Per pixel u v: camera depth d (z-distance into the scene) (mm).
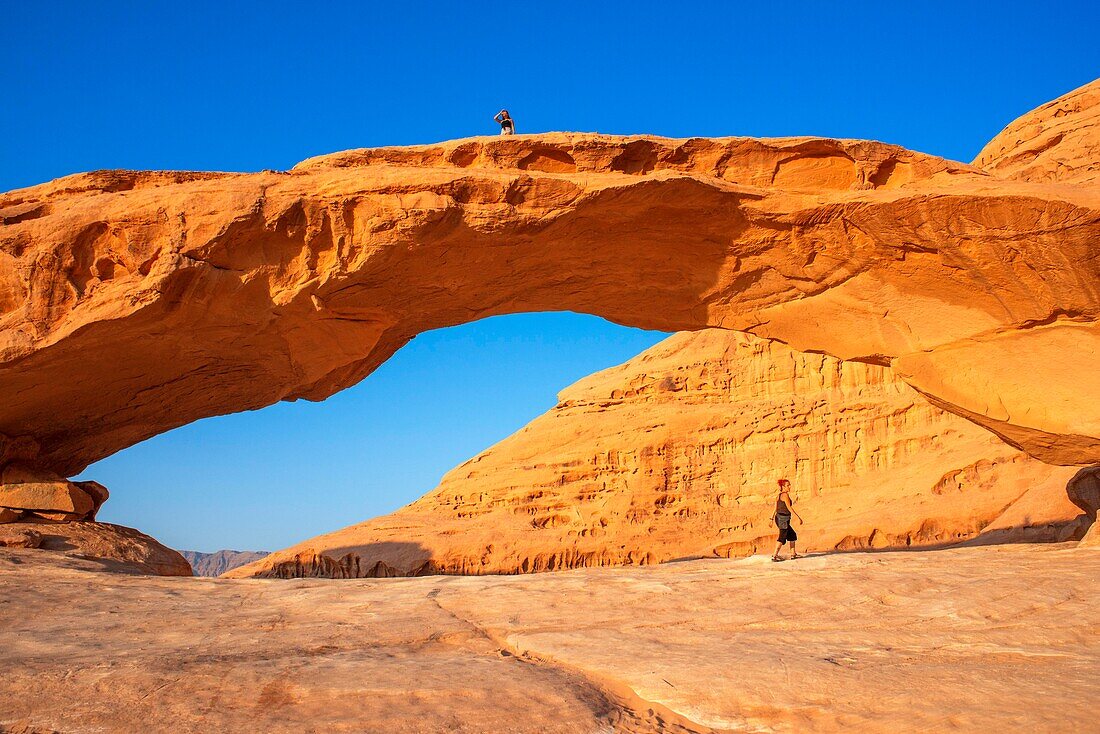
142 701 7418
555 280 18938
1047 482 31453
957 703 7168
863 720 6992
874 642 9289
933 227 17219
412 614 10820
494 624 10391
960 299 17891
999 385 17672
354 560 48562
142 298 16500
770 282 18953
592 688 7828
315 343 18766
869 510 37469
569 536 47125
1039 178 30906
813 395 45688
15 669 8305
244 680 7855
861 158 18000
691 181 17078
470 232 16891
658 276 19094
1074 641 9266
